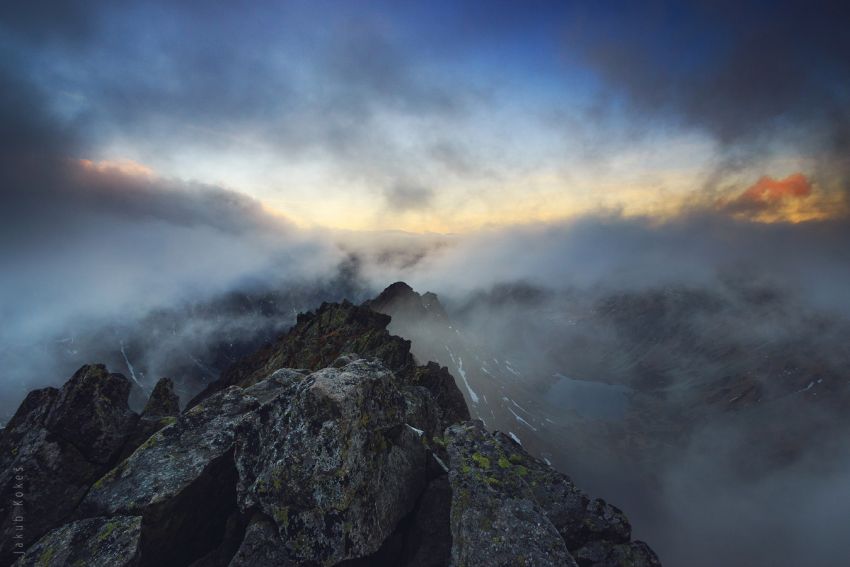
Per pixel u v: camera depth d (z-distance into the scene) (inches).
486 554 470.6
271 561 485.4
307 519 496.7
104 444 685.3
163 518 536.4
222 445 611.5
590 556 525.3
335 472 509.7
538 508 520.7
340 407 545.3
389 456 580.1
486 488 548.7
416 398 922.1
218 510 586.2
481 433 660.7
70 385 729.0
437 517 571.5
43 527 588.7
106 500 548.7
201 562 547.8
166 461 586.2
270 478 522.9
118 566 476.7
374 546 504.4
